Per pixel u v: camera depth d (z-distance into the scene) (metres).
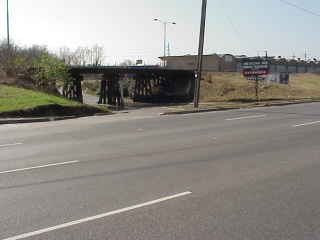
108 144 13.03
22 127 18.86
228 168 9.30
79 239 5.27
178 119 21.41
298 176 8.55
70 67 41.09
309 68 110.62
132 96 55.69
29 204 6.75
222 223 5.80
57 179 8.39
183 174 8.73
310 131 15.84
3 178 8.56
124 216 6.11
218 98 45.69
